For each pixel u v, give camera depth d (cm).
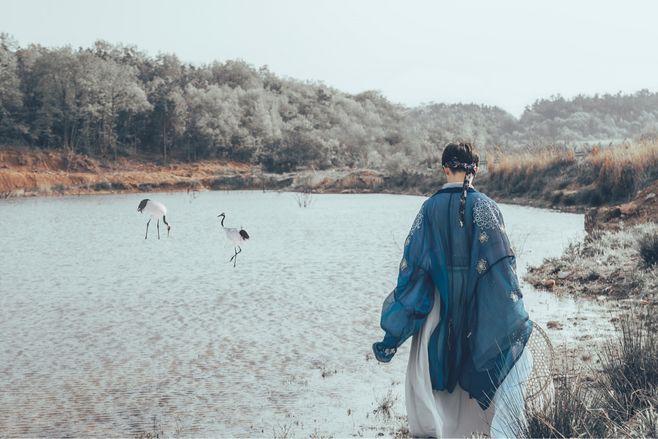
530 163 3772
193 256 1919
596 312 954
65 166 8969
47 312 1166
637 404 479
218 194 6694
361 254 1892
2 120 9250
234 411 644
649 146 2742
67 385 746
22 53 11500
